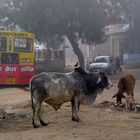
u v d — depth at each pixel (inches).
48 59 1690.5
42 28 1610.5
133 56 2096.5
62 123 519.5
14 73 1096.2
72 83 518.6
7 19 1676.9
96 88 543.8
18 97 864.9
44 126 502.6
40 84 504.1
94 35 1675.7
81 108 649.6
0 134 458.0
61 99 516.7
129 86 658.8
